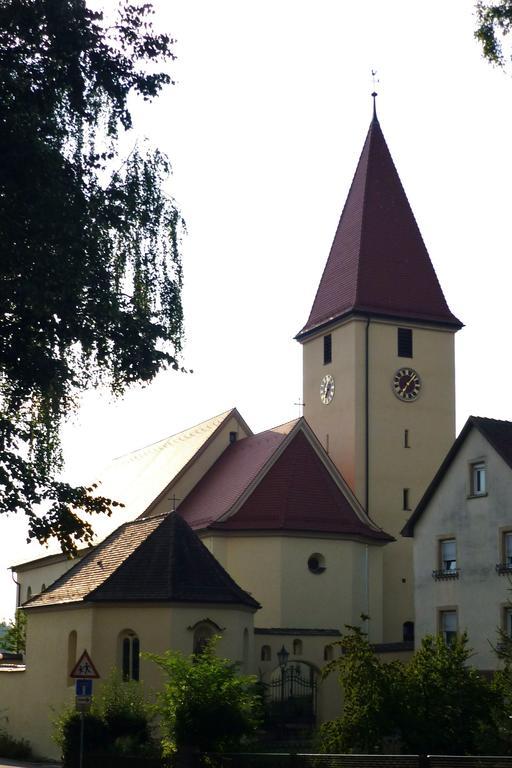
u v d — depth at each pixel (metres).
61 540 28.98
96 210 28.05
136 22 28.58
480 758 23.64
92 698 36.78
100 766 32.94
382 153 64.50
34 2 26.45
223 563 52.62
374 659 30.05
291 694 49.44
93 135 29.64
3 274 26.20
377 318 60.47
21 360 27.52
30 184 25.80
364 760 25.67
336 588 52.56
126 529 48.81
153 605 42.00
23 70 26.72
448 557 48.81
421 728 28.75
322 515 53.47
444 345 62.06
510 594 44.19
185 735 30.70
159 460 69.25
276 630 49.66
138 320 28.83
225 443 63.66
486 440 47.03
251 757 28.64
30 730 47.00
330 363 62.19
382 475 59.19
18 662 53.00
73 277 26.42
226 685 31.22
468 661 46.16
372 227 62.47
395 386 60.34
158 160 34.03
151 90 28.80
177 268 34.09
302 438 56.19
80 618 43.41
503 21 28.78
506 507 45.75
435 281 62.81
